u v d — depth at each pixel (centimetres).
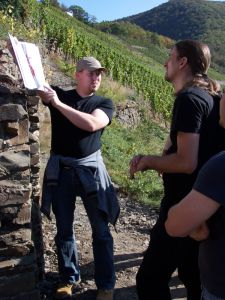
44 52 1516
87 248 500
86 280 414
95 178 347
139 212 683
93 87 346
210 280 205
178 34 14550
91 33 5172
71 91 356
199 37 13738
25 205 283
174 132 273
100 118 339
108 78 1931
